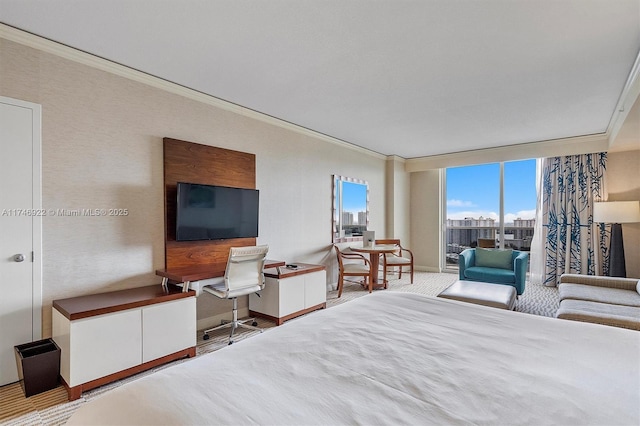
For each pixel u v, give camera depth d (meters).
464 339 1.43
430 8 1.97
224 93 3.34
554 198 5.25
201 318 3.37
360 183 5.71
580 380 1.08
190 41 2.36
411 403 0.95
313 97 3.43
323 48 2.44
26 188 2.28
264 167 4.03
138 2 1.92
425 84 3.08
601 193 4.87
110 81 2.69
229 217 3.46
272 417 0.89
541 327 1.59
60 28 2.20
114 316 2.24
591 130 4.58
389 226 6.41
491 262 4.67
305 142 4.62
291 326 1.62
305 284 3.86
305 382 1.08
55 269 2.41
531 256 5.55
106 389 2.19
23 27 2.19
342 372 1.14
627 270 4.69
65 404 2.02
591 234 4.95
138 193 2.87
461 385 1.04
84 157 2.55
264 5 1.94
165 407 0.93
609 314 2.42
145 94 2.91
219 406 0.94
